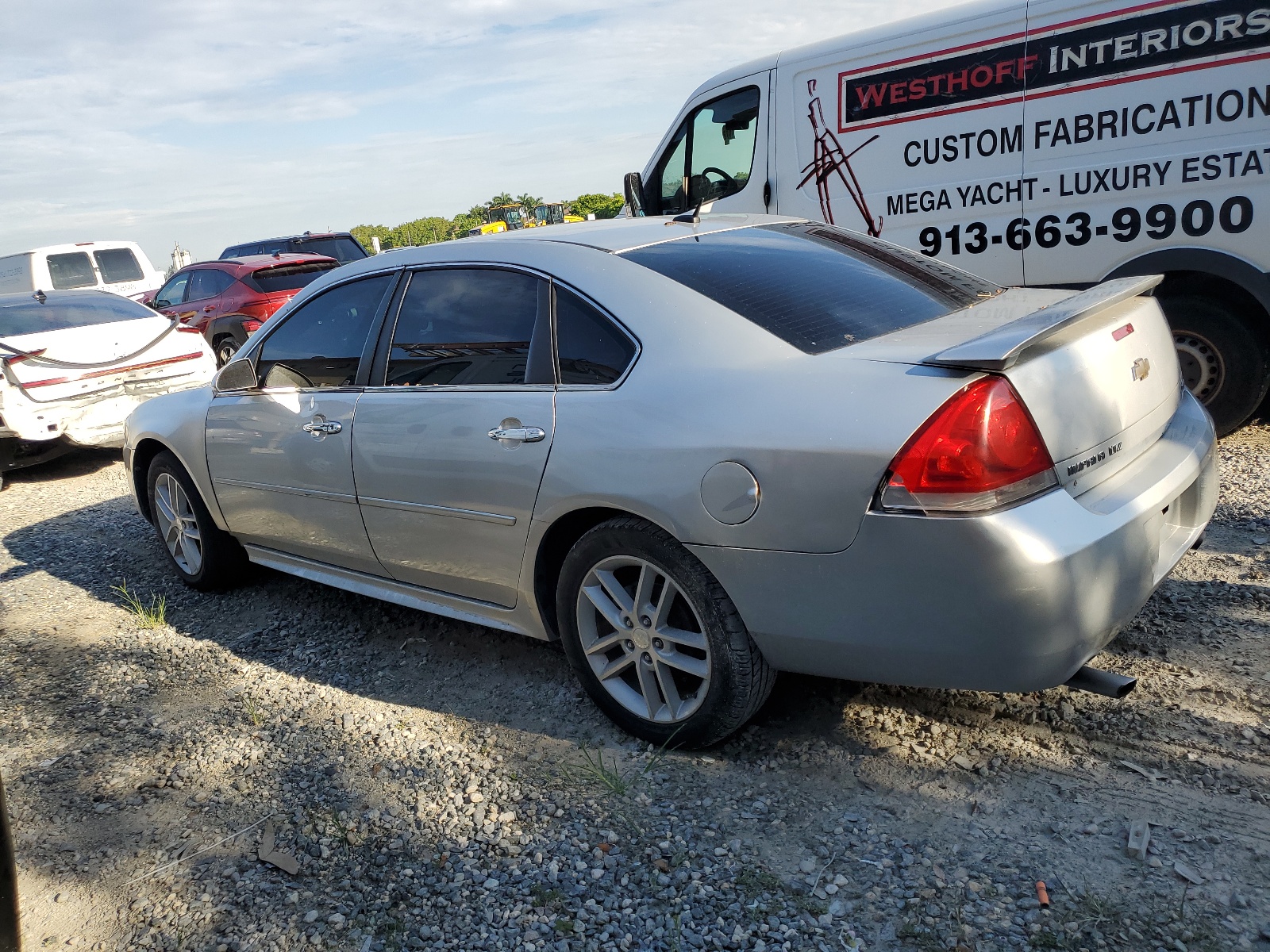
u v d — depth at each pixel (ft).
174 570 17.51
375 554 12.20
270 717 11.48
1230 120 15.83
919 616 7.72
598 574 9.62
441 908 7.86
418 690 11.77
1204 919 6.84
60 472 28.02
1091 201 17.47
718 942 7.16
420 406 11.06
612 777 9.20
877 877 7.64
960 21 18.37
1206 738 8.79
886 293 10.15
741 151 22.57
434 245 11.94
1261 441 17.63
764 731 9.84
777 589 8.31
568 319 10.02
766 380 8.53
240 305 40.63
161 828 9.43
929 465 7.44
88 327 26.32
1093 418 8.15
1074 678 8.46
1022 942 6.84
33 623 15.56
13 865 6.66
